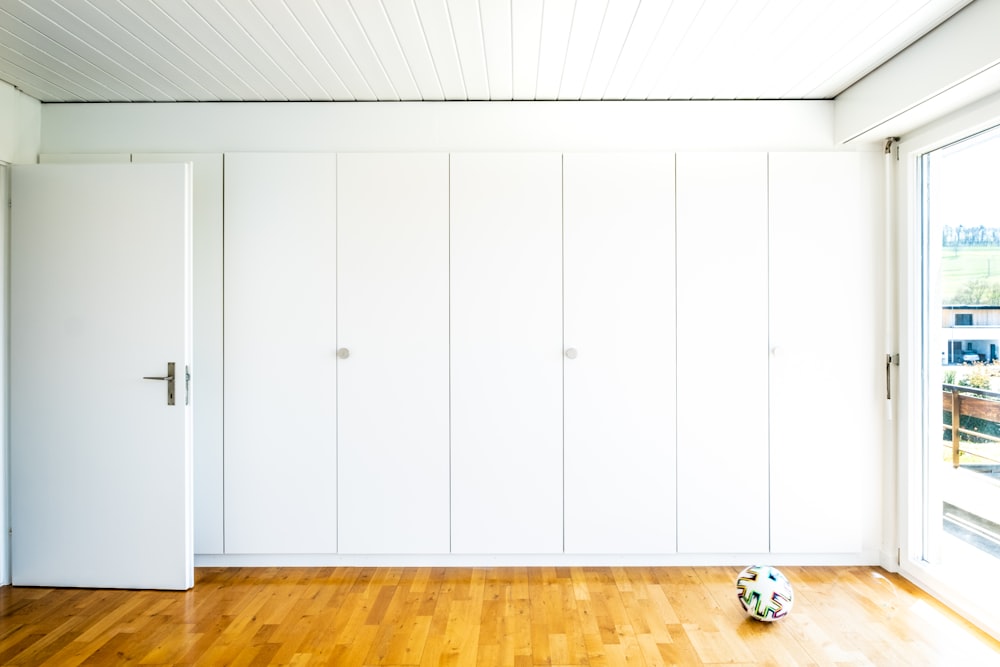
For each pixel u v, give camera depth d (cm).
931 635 238
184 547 283
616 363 303
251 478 304
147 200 282
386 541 305
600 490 304
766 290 303
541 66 266
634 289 302
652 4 212
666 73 273
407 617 254
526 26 229
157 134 306
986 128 246
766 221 303
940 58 228
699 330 303
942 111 254
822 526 304
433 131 305
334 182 303
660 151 303
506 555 305
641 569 303
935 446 287
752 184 302
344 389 304
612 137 305
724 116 304
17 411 289
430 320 303
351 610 261
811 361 303
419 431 304
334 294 303
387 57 257
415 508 304
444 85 287
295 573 301
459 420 303
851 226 302
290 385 304
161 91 295
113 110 306
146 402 284
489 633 241
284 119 306
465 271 302
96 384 285
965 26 215
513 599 271
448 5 213
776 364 303
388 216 303
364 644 233
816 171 302
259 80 281
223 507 305
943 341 283
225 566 307
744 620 251
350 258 303
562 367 303
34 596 278
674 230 302
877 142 302
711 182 302
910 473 289
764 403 303
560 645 232
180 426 283
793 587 281
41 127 305
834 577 292
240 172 302
